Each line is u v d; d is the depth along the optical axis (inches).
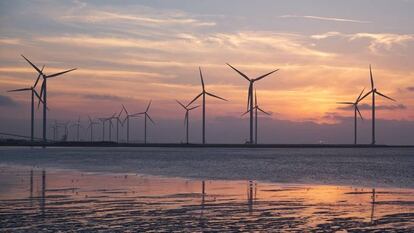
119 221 1157.7
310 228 1086.4
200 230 1060.5
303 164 4719.5
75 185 2079.2
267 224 1131.9
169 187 2034.9
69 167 3678.6
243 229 1072.2
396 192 1911.9
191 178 2625.5
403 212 1326.3
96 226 1093.1
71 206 1405.0
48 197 1624.0
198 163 4675.2
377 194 1822.1
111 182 2263.8
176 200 1569.9
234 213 1291.8
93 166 3878.0
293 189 2010.3
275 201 1563.7
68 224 1113.4
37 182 2222.0
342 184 2326.5
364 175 3080.7
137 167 3789.4
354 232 1048.2
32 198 1593.3
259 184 2265.0
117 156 6717.5
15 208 1359.5
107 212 1293.1
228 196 1704.0
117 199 1582.2
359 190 1996.8
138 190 1886.1
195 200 1572.3
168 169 3528.5
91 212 1290.6
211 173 3093.0
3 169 3336.6
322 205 1467.8
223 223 1141.7
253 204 1481.3
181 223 1138.0
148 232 1034.7
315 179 2679.6
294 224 1132.5
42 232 1026.1
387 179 2731.3
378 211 1342.3
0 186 2009.1
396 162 5492.1
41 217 1204.5
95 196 1663.4
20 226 1085.8
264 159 6161.4
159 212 1299.2
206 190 1920.5
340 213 1302.9
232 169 3631.9
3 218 1187.3
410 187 2165.4
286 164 4682.6
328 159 6515.8
